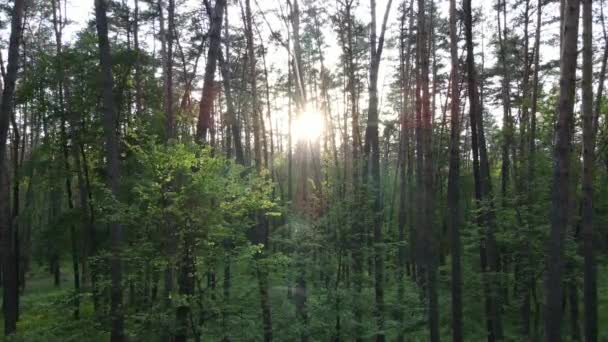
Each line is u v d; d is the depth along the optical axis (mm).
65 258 17859
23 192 31625
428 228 11891
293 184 28594
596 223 15500
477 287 14391
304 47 21875
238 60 22312
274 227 19672
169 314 7809
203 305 7941
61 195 21594
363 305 11805
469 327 15148
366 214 12156
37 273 31047
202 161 7859
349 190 12555
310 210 12562
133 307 8344
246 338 8664
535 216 12828
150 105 16109
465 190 24328
